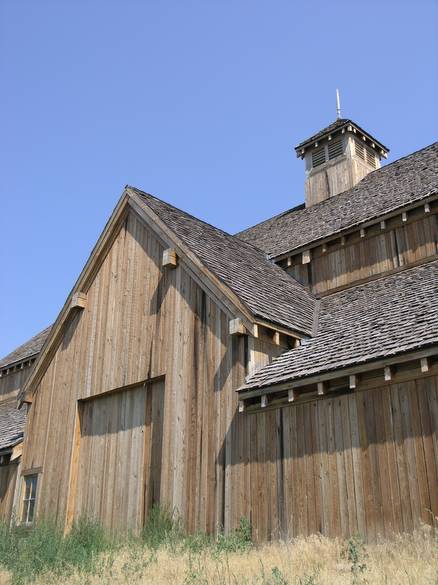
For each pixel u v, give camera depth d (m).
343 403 10.19
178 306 13.59
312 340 12.48
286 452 10.70
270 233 21.05
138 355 14.13
